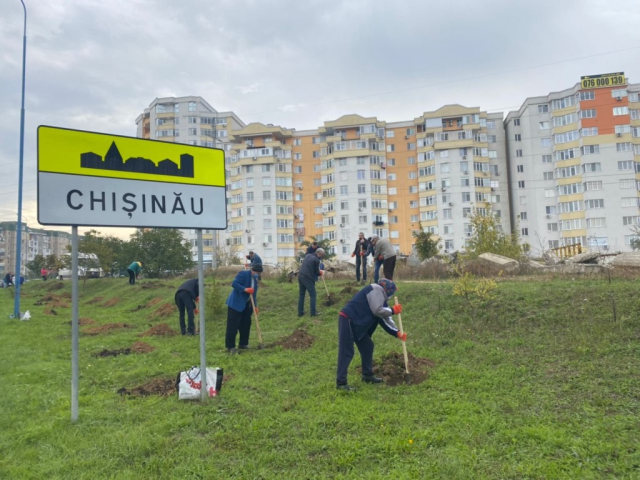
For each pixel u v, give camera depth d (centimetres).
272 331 1021
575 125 5016
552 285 1028
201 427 490
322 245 2478
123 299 2097
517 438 427
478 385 577
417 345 787
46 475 401
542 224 5197
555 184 5172
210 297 1267
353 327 603
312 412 516
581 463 379
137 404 578
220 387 611
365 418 488
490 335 791
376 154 5650
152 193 560
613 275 1182
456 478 365
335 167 5691
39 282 4112
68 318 1628
